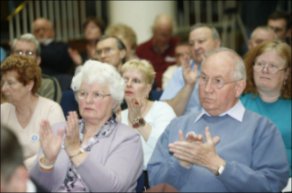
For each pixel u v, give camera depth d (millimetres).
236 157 2777
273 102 3654
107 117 2916
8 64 3615
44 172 2611
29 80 3619
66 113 4160
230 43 7855
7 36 8438
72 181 2750
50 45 6090
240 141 2805
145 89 3721
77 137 2568
